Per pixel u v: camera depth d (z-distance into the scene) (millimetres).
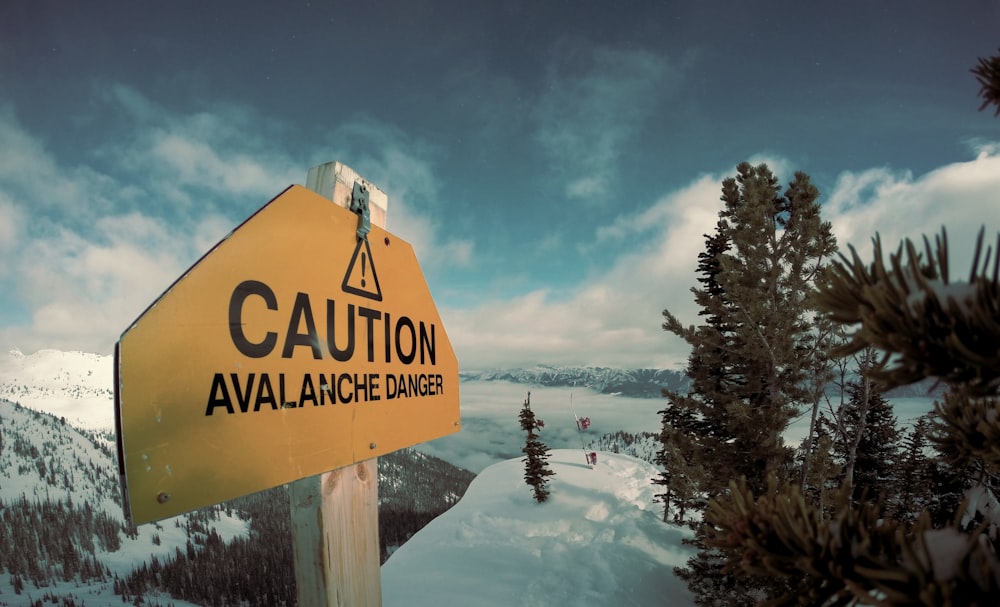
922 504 9383
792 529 672
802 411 9305
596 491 23266
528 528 19078
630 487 24578
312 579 1334
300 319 1297
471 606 12320
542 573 13984
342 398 1437
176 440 924
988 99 956
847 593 631
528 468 22891
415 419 1865
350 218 1580
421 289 2043
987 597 516
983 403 832
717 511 802
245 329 1117
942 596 507
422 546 18641
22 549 129750
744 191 10000
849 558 639
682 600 12305
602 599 12062
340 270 1498
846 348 671
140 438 858
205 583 111938
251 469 1084
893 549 653
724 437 11016
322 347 1375
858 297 663
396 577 15078
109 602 104750
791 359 9031
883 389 600
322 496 1338
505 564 14898
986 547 604
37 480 175250
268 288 1198
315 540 1334
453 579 14234
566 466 29484
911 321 549
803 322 9250
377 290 1701
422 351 1979
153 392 892
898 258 602
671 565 13875
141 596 107125
